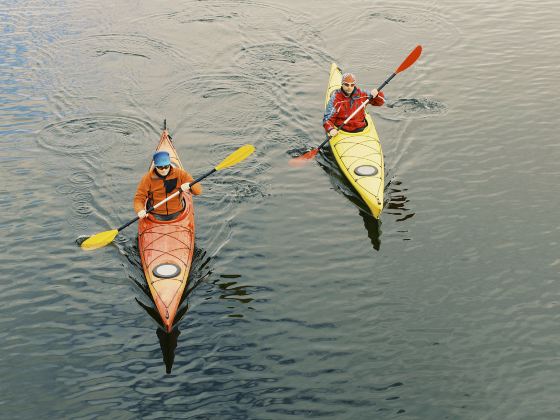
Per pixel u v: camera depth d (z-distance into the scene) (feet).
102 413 23.54
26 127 40.83
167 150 36.27
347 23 54.24
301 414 23.58
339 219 33.47
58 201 34.42
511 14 55.88
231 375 25.04
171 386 24.59
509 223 32.89
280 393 24.38
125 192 35.12
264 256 30.89
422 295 28.81
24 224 32.81
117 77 46.55
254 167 37.40
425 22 54.44
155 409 23.70
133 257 30.71
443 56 49.34
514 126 40.78
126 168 37.11
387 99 43.98
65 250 31.17
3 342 26.37
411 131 40.40
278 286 29.22
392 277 29.78
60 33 52.08
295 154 38.68
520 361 25.72
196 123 41.60
